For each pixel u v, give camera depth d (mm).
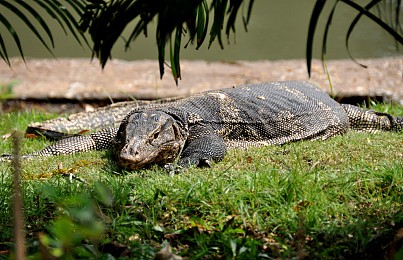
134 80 18922
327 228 8367
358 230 8164
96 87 18203
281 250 7953
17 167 5668
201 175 10500
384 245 8008
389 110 16109
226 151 12539
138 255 7652
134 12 6836
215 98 13414
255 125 13398
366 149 12352
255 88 14078
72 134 14172
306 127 13664
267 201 9203
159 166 12086
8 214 8758
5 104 17047
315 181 9766
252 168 11297
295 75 19188
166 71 19781
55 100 17453
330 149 12422
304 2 27828
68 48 24500
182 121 12602
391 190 9805
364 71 19297
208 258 7723
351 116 14672
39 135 14320
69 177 10461
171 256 7230
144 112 12305
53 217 8812
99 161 12289
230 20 6758
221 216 8711
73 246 7102
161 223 8766
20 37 25422
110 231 8305
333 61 20438
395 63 19891
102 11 7277
